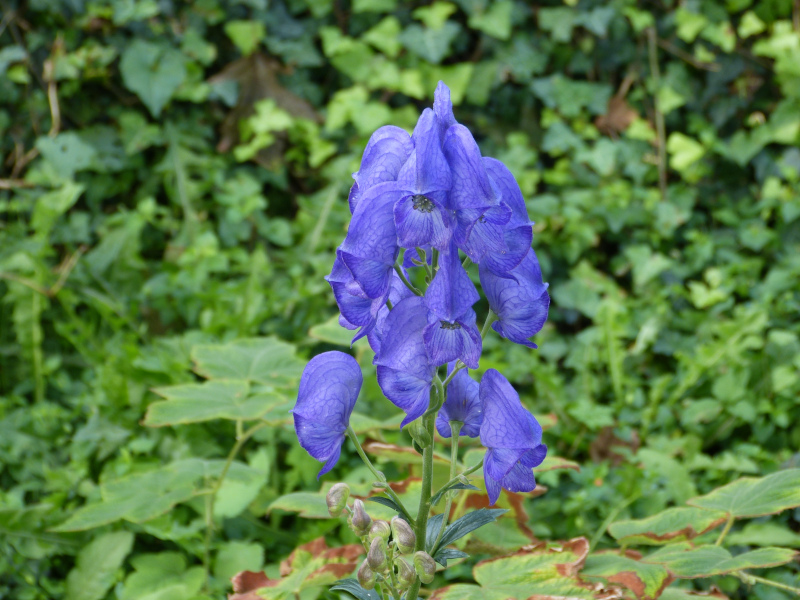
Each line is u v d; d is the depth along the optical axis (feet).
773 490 7.29
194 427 10.90
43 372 12.35
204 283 13.48
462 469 7.97
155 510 7.79
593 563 7.04
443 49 15.35
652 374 14.10
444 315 4.61
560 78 16.02
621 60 16.29
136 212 14.33
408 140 5.00
